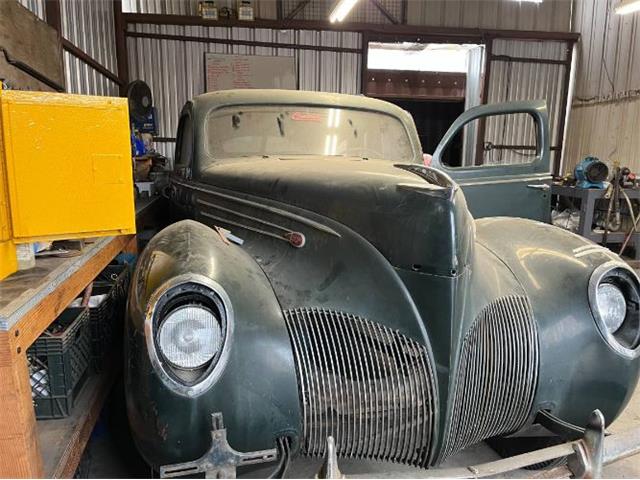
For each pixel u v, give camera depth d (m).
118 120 1.40
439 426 1.34
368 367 1.37
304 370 1.34
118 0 6.26
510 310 1.53
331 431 1.36
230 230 1.90
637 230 5.38
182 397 1.16
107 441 2.01
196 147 2.31
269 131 2.43
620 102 6.75
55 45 3.70
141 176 4.46
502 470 1.19
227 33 6.82
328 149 2.44
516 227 1.91
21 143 1.28
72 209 1.37
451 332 1.32
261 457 1.18
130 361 1.22
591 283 1.56
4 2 2.81
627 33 6.60
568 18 7.75
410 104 10.23
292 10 7.05
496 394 1.47
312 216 1.61
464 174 2.73
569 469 1.26
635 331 1.56
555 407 1.54
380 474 1.13
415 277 1.37
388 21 7.31
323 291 1.46
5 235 1.28
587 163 5.35
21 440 1.05
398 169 1.72
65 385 1.53
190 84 6.85
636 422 2.29
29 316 1.12
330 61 7.15
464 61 10.16
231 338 1.21
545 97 7.86
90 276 1.67
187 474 1.12
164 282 1.20
